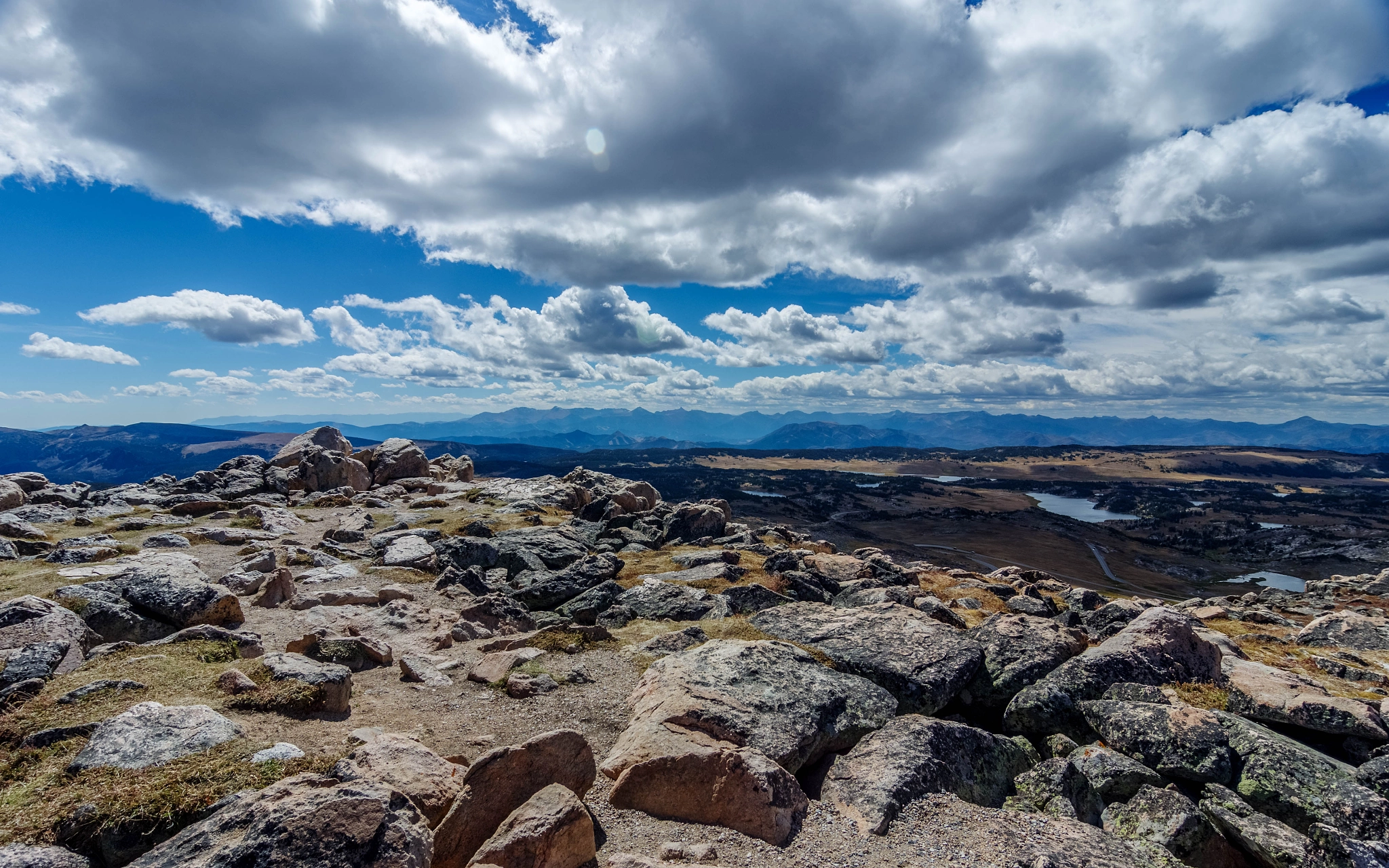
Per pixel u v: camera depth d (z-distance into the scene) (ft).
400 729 48.11
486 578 106.93
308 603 78.74
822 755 51.29
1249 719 58.44
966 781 48.34
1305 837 43.09
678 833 38.40
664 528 155.53
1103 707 58.59
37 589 71.87
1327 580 207.31
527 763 38.19
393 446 241.14
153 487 182.29
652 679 57.16
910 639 72.08
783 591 100.89
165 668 51.31
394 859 27.73
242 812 30.19
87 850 30.09
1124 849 40.75
